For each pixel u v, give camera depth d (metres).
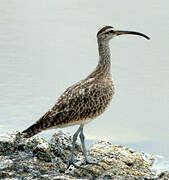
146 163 14.88
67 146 14.80
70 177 13.27
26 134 13.79
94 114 14.19
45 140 14.71
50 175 13.16
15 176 13.00
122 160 14.48
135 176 13.85
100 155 14.66
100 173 13.75
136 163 14.56
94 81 14.25
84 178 13.55
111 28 14.86
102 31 14.73
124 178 13.69
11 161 13.59
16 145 14.21
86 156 14.16
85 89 14.02
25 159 13.80
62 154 14.32
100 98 14.14
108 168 13.98
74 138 14.07
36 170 13.38
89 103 13.98
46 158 13.91
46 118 13.80
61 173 13.48
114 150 14.99
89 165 14.00
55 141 14.84
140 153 15.45
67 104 13.85
